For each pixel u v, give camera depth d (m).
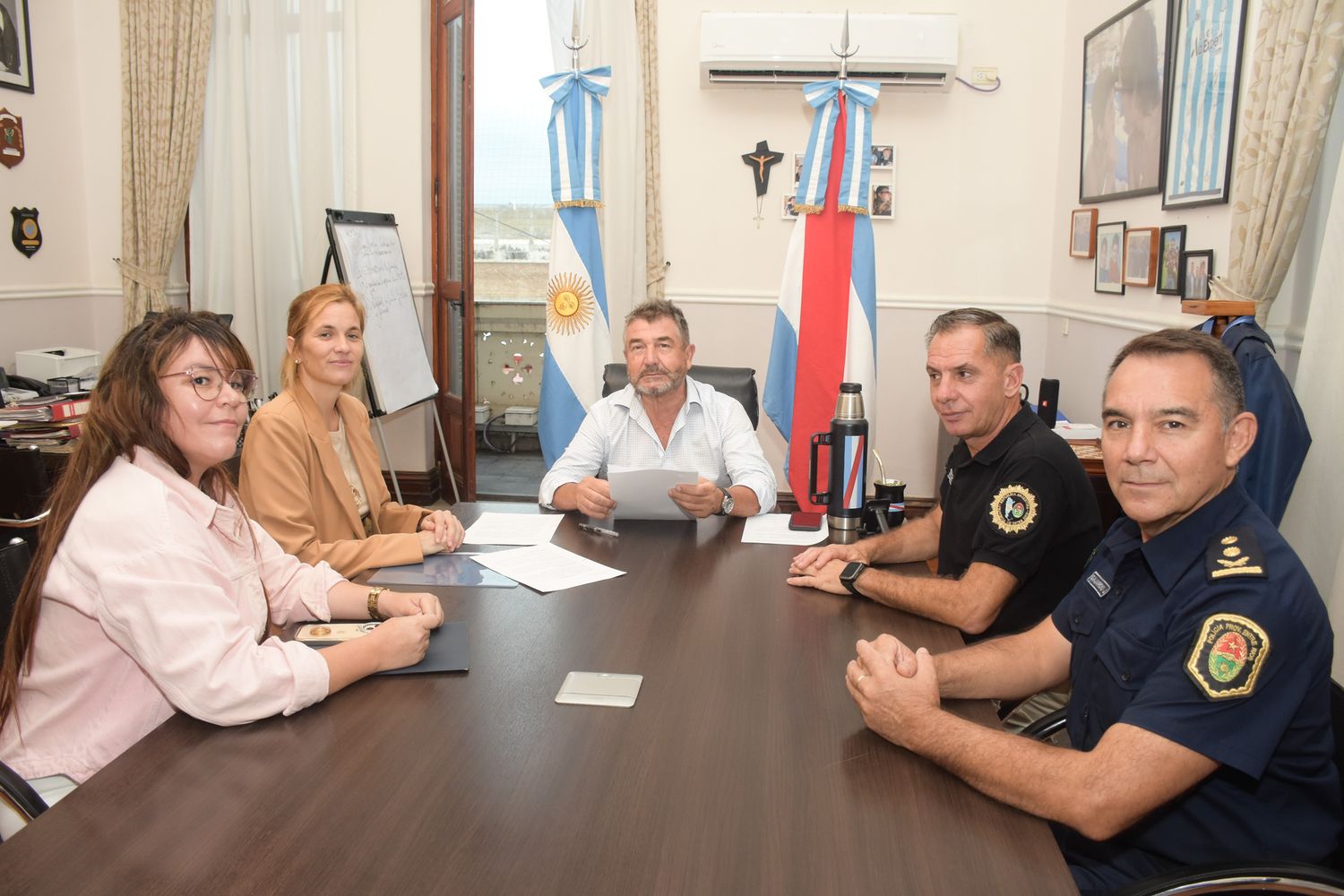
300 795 1.02
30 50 4.45
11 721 1.33
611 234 4.55
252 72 4.61
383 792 1.03
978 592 1.65
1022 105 4.43
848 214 3.67
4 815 1.28
